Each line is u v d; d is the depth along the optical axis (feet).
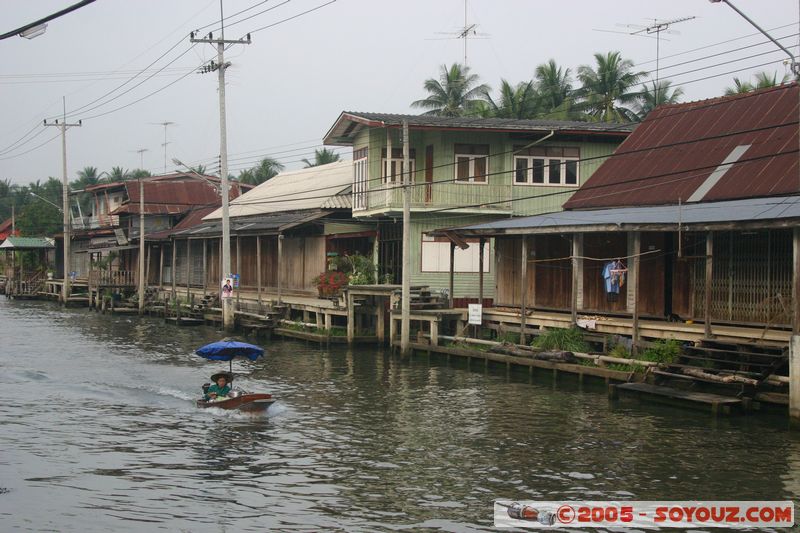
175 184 225.97
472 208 116.98
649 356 76.28
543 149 120.88
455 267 118.32
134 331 139.95
